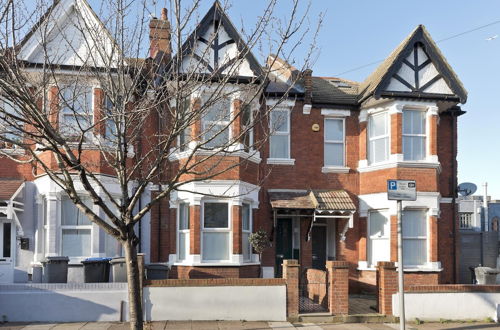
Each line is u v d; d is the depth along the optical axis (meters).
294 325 10.86
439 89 14.85
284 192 15.03
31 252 13.29
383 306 11.55
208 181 13.18
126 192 7.27
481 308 11.79
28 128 12.19
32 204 13.47
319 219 15.86
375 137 15.39
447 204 16.06
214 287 11.16
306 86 15.44
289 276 11.36
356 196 15.55
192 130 12.66
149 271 12.12
